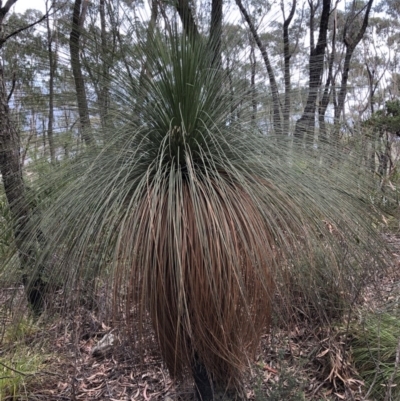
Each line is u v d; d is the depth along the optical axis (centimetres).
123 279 108
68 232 118
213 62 137
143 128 132
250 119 143
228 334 111
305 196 121
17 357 200
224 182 120
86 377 198
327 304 177
